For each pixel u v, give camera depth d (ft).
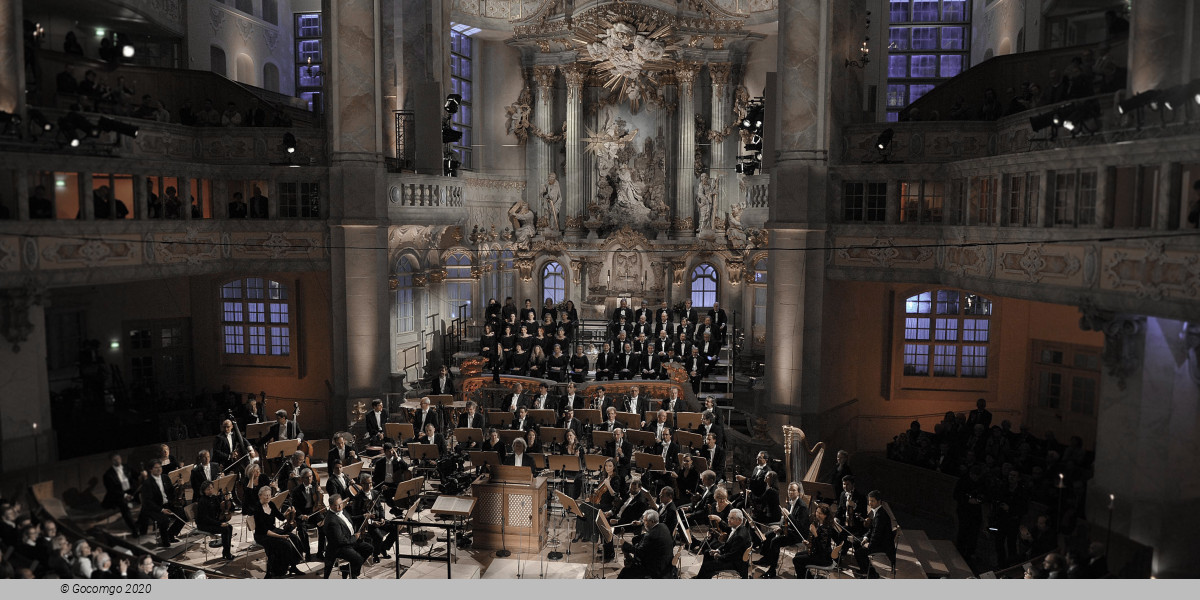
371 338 80.07
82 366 77.36
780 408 76.23
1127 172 49.24
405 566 52.06
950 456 65.98
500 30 110.01
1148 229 46.62
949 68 105.91
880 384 83.61
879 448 84.17
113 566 41.86
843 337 79.66
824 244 74.59
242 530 58.13
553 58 112.06
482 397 82.58
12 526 42.11
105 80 78.69
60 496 59.06
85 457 61.93
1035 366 77.87
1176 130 46.21
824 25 72.64
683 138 110.63
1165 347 49.60
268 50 111.34
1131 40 51.29
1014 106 68.39
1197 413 49.88
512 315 93.30
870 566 48.85
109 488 54.90
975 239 63.31
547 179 114.21
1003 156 58.95
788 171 74.13
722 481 60.39
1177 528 50.08
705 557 46.98
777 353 76.13
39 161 58.34
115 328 85.25
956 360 82.33
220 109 86.07
